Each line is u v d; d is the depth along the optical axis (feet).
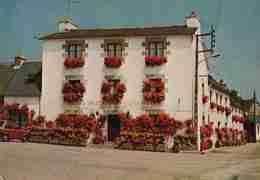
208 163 66.80
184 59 98.43
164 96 98.48
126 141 92.94
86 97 103.55
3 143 85.56
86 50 104.63
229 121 150.51
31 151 68.44
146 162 62.08
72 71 105.29
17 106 108.17
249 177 50.72
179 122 96.17
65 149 78.79
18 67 120.67
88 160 60.18
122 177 44.96
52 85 106.63
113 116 102.12
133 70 101.14
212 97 122.83
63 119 103.71
